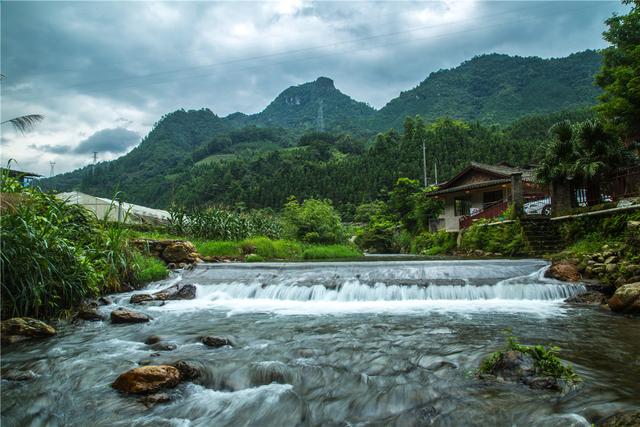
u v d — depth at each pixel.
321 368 5.05
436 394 4.23
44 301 7.79
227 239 21.89
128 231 12.53
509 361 4.56
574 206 15.62
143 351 5.98
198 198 88.25
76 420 4.05
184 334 6.81
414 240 32.66
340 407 4.12
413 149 76.44
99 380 4.92
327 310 8.63
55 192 10.44
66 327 7.47
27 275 7.32
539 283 9.45
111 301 9.52
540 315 7.61
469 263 10.81
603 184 14.48
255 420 3.96
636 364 4.88
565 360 5.02
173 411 4.13
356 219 57.66
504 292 9.40
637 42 18.02
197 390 4.63
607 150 14.36
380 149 84.06
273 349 5.84
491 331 6.49
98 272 9.74
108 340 6.61
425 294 9.52
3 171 8.70
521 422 3.62
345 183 74.38
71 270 8.41
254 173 95.81
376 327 6.95
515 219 16.58
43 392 4.64
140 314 7.96
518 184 16.89
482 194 25.89
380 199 63.25
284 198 75.06
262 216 27.86
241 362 5.29
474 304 8.79
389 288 9.74
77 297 8.57
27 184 9.79
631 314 7.55
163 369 4.73
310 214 28.44
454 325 6.95
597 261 10.28
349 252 21.97
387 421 3.83
